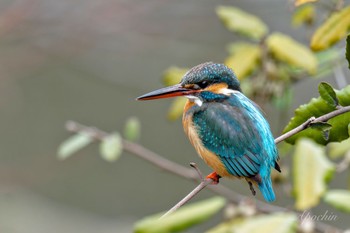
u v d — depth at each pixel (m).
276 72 7.66
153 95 7.02
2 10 14.20
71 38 13.43
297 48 7.38
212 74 6.95
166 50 13.95
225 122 6.58
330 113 5.35
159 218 3.47
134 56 14.54
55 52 13.63
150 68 14.66
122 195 16.16
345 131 5.53
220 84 6.96
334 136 5.56
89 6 13.40
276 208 7.27
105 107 16.33
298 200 3.78
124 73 14.80
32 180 15.38
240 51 7.62
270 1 12.86
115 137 8.26
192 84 6.97
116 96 16.27
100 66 14.87
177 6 13.33
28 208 15.27
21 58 13.92
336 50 7.95
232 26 7.73
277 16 12.80
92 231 15.52
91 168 16.03
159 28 13.38
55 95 16.36
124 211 16.08
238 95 6.90
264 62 7.66
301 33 12.25
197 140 6.75
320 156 3.91
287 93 8.06
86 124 16.20
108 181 16.23
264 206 7.35
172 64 14.36
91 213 16.03
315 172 3.85
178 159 15.78
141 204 16.25
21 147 16.17
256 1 12.94
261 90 7.77
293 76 8.07
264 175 6.34
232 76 7.02
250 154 6.42
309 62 7.31
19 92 15.73
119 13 13.31
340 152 7.36
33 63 13.98
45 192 15.90
